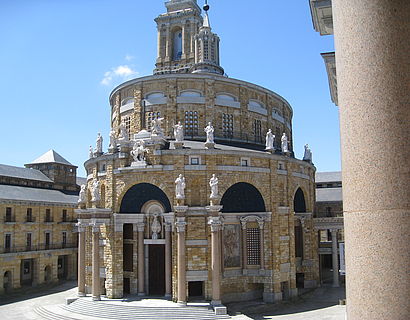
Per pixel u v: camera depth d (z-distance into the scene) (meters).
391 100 7.59
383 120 7.60
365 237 7.60
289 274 53.06
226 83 59.03
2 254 69.94
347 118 8.05
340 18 8.31
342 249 16.02
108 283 49.97
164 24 84.25
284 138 56.22
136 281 51.22
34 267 76.88
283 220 53.38
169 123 56.94
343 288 60.59
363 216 7.65
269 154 52.03
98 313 46.09
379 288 7.39
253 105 61.88
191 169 48.59
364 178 7.68
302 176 59.16
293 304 51.16
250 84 60.44
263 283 51.91
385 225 7.44
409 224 7.36
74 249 86.50
